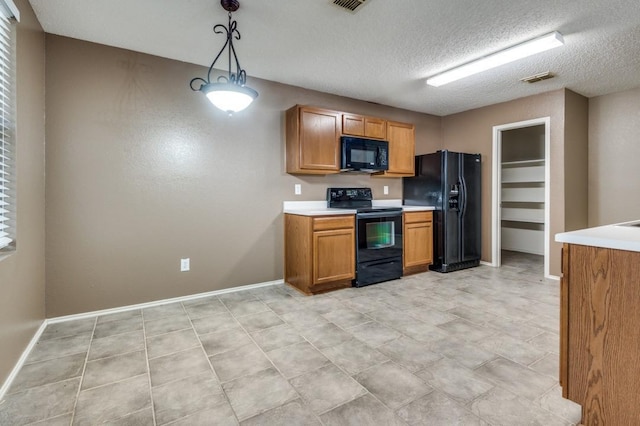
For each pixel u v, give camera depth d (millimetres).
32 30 2215
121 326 2492
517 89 3812
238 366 1912
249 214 3463
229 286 3359
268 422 1446
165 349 2121
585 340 1308
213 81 3207
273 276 3639
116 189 2795
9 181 1861
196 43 2721
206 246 3223
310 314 2730
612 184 3938
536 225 5660
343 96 4102
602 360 1263
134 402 1585
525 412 1494
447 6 2191
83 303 2684
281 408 1539
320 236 3264
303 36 2605
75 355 2043
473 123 4711
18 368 1865
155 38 2637
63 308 2609
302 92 3785
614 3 2150
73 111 2621
